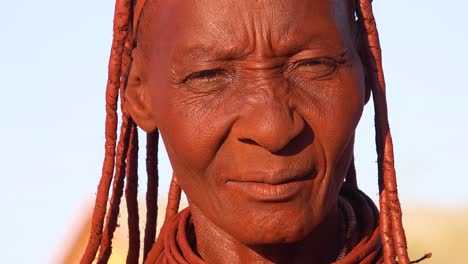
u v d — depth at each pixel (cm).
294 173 397
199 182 414
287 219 399
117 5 436
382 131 422
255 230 402
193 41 404
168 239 445
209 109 404
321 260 430
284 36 399
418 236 720
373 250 429
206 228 435
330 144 402
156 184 472
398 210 420
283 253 426
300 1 402
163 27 416
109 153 448
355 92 407
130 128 456
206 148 405
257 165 397
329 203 406
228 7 400
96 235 454
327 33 403
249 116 397
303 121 399
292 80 402
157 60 420
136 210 471
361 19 422
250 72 400
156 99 420
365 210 438
